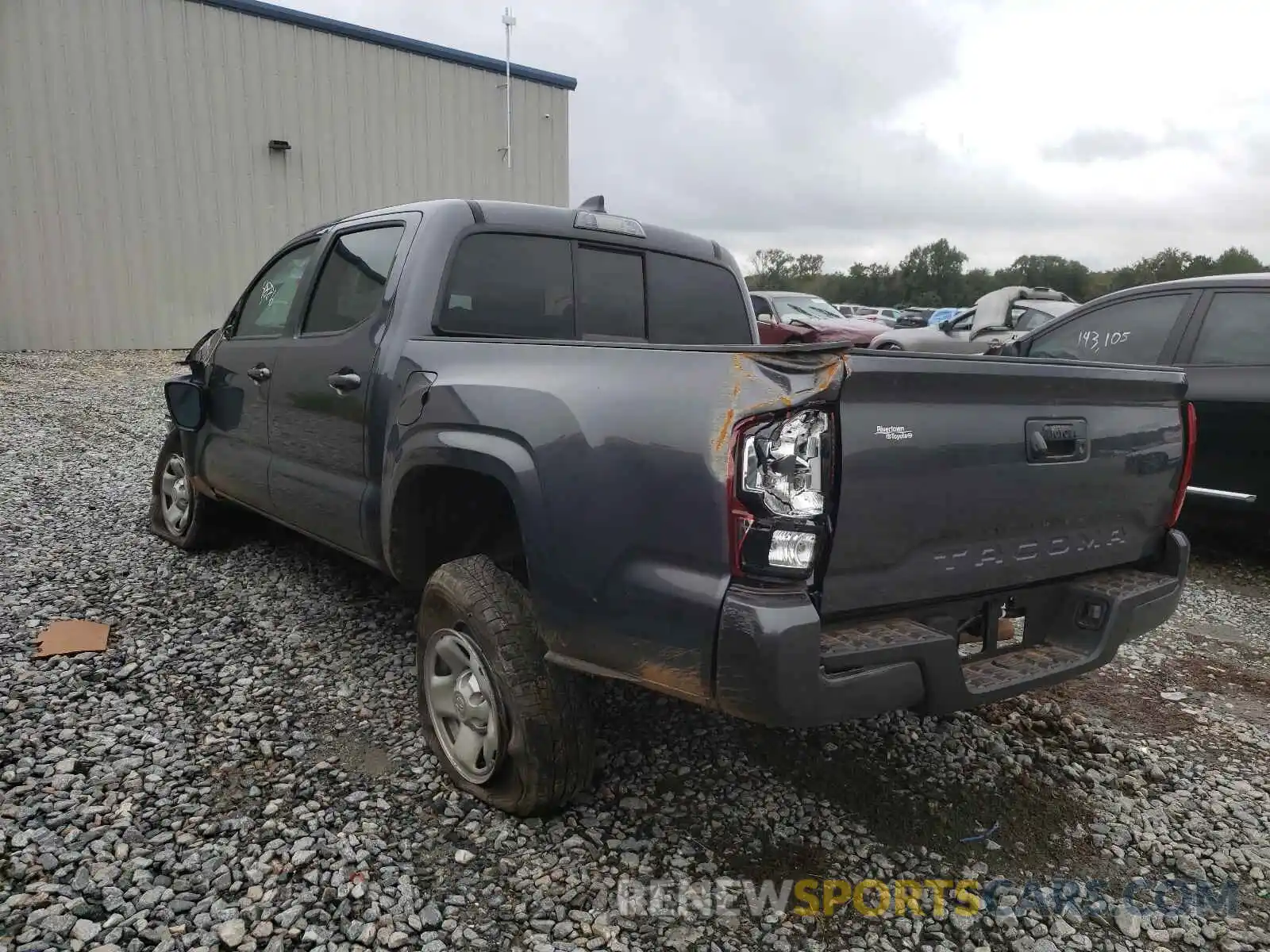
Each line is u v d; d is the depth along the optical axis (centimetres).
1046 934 224
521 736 242
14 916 207
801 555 196
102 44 1369
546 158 1891
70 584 431
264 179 1542
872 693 204
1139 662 413
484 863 238
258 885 224
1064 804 285
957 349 1116
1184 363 559
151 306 1463
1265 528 533
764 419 194
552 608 234
